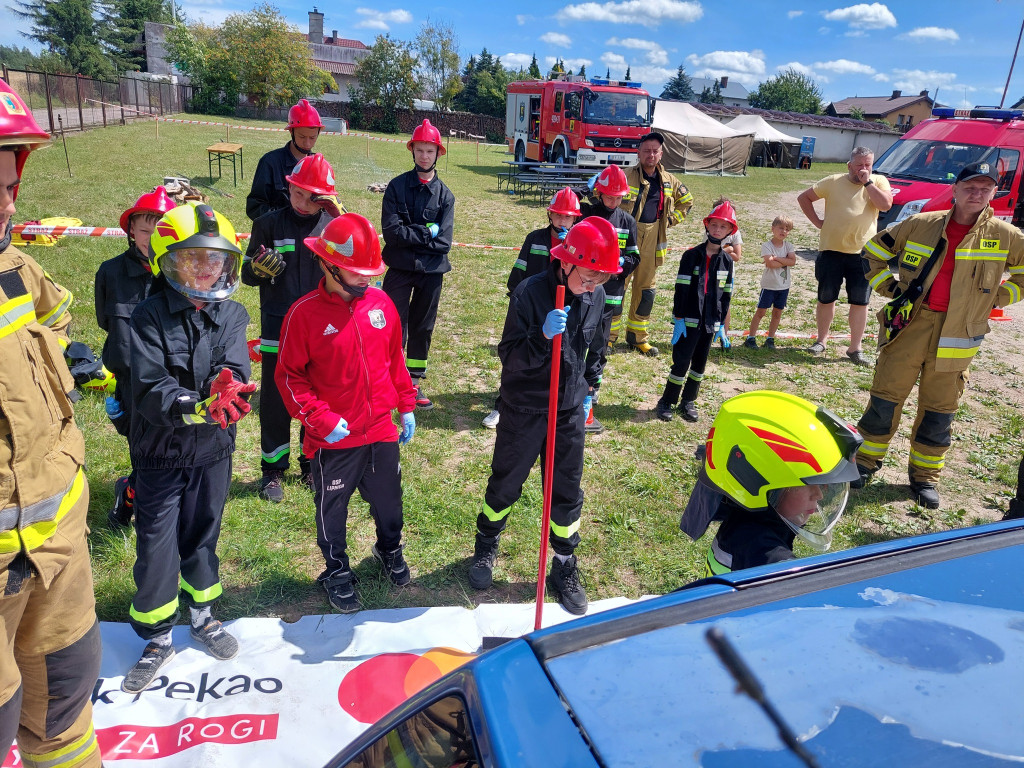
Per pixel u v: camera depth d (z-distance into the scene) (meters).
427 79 58.44
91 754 2.36
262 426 4.48
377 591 3.79
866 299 7.99
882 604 1.34
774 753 1.02
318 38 70.06
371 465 3.48
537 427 3.57
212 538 3.17
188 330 2.78
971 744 1.04
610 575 4.12
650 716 1.07
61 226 8.94
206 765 2.67
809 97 81.75
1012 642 1.25
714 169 30.61
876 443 5.28
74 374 2.71
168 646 3.13
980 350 9.04
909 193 12.48
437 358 7.36
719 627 1.27
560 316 3.15
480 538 3.92
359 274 3.04
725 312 6.05
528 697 1.10
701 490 2.50
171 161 19.77
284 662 3.19
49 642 2.11
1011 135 12.80
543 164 21.53
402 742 1.32
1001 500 5.38
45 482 1.94
